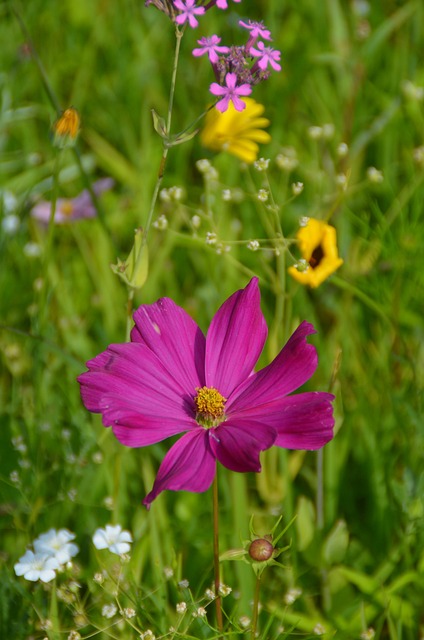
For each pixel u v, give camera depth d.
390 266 0.79
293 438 0.56
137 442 0.56
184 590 0.63
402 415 0.72
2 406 0.75
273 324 0.73
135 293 0.79
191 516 0.70
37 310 0.74
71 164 0.88
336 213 0.81
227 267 0.78
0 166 0.89
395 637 0.63
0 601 0.64
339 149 0.75
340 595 0.66
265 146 0.88
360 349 0.77
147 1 0.59
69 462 0.69
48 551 0.62
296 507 0.71
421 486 0.67
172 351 0.59
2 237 0.80
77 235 0.82
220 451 0.56
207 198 0.73
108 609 0.60
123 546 0.61
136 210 0.85
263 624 0.65
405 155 0.86
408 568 0.67
